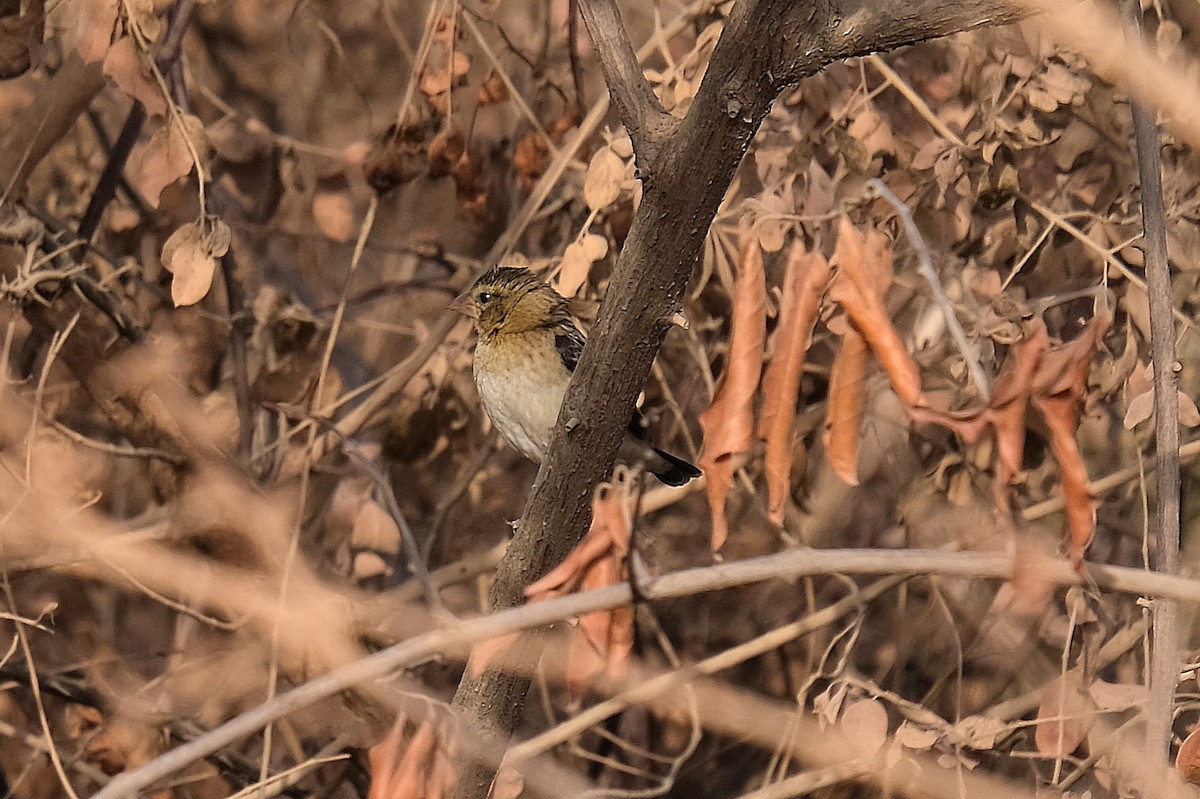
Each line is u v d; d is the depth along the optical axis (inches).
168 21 424.5
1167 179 390.3
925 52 422.0
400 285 508.7
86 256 426.0
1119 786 332.8
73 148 513.3
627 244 245.9
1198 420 343.9
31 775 462.3
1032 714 438.0
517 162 439.2
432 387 457.7
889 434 459.8
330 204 431.8
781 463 225.3
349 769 450.6
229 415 457.1
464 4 436.8
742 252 238.5
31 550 408.2
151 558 406.0
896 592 480.7
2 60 379.9
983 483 418.3
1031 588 209.2
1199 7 406.9
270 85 554.6
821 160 407.2
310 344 430.9
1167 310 277.6
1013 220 384.5
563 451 265.1
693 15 419.8
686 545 491.5
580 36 484.7
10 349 454.0
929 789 348.8
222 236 328.8
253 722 225.3
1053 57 365.4
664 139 235.1
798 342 225.9
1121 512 452.8
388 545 426.3
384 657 228.4
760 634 486.6
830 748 375.2
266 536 405.7
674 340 440.8
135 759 424.8
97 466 460.4
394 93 538.3
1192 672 309.9
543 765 385.4
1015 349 216.8
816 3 219.1
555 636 418.3
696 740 403.2
